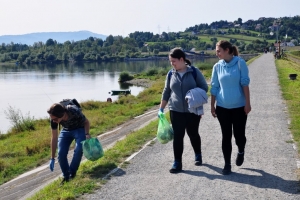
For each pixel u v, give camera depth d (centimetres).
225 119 561
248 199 489
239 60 549
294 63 4669
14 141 1689
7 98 4212
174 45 18725
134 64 12406
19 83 6278
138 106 2309
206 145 769
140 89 4706
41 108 3356
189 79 577
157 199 504
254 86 1881
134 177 593
